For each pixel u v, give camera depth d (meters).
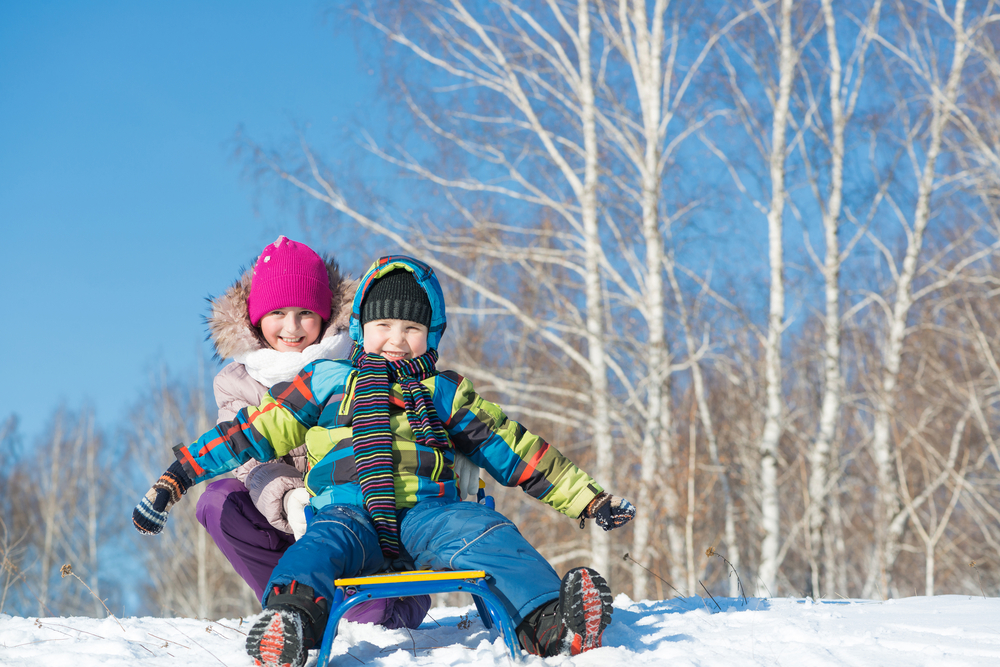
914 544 14.70
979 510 14.94
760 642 2.31
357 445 2.38
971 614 2.81
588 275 11.39
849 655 2.14
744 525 13.88
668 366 11.01
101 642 2.49
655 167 11.58
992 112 12.85
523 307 12.23
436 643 2.44
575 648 2.04
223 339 3.06
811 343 13.31
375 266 2.70
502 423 2.54
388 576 2.02
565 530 11.47
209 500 2.87
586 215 11.59
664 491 10.14
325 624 2.03
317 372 2.58
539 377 12.05
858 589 16.00
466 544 2.19
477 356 12.35
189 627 2.90
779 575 14.45
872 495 14.83
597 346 11.10
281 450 2.56
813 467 11.66
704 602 3.25
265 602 2.09
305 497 2.63
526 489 2.54
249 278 3.15
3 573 4.95
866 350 13.90
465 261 12.21
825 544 13.71
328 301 3.16
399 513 2.36
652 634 2.46
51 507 20.38
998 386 12.98
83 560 21.31
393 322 2.63
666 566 9.94
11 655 2.42
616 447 11.53
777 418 11.20
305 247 3.18
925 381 13.94
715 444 11.78
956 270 12.55
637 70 12.12
